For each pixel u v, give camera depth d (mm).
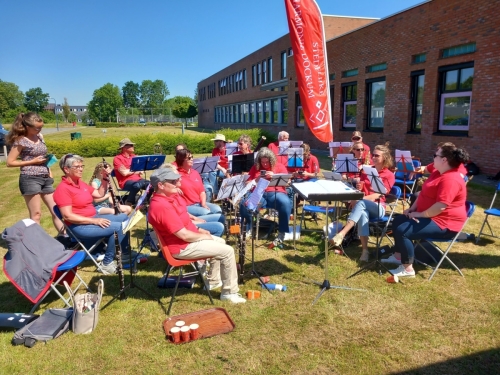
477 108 10117
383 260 4746
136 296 4035
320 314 3584
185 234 3586
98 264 4621
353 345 3105
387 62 13648
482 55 9883
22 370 2906
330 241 5094
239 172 6727
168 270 4148
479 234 5285
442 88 11453
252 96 32406
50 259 3613
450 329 3273
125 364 2959
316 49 6156
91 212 4641
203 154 20938
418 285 4074
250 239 5711
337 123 17406
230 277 3816
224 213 6199
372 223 4875
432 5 11406
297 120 21656
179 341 3215
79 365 2955
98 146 19734
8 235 3521
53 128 58812
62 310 3590
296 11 6031
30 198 5133
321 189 3707
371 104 15141
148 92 122375
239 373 2830
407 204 7340
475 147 10266
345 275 4398
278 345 3141
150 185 3785
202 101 55000
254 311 3670
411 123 12914
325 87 6312
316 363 2908
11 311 3805
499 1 9281
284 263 4828
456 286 4027
